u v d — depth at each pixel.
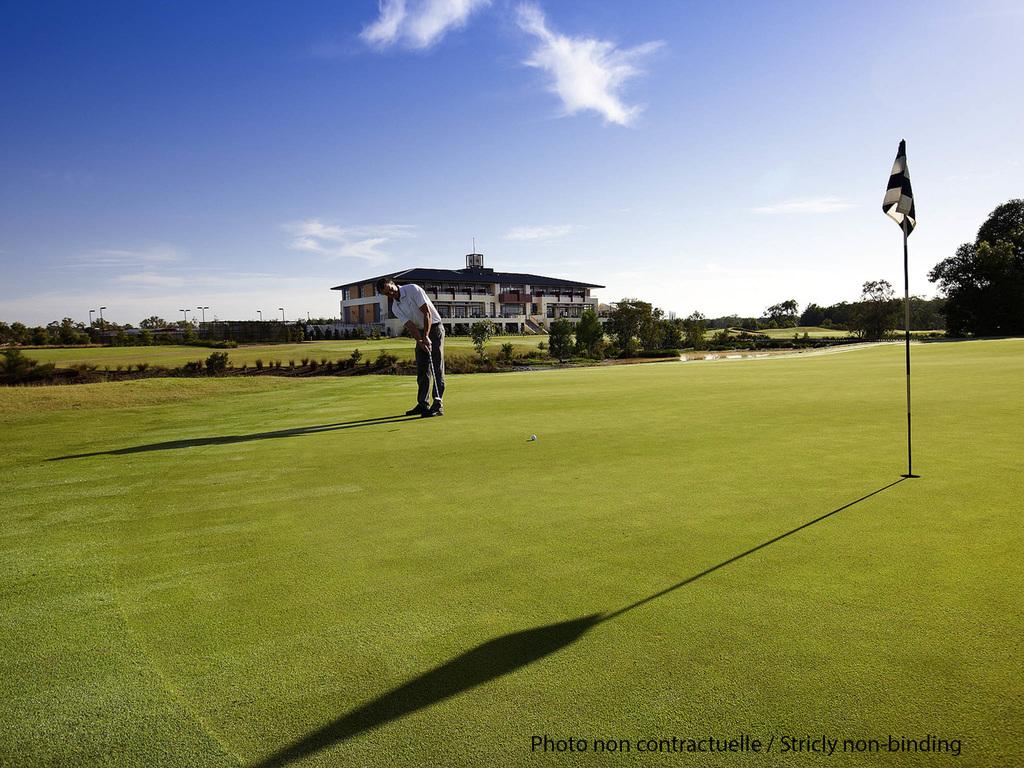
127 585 2.81
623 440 6.25
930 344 37.34
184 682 2.00
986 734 1.65
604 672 1.99
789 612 2.36
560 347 34.72
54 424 8.20
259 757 1.63
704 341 53.62
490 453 5.72
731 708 1.79
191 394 11.77
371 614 2.46
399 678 1.99
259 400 10.99
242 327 49.09
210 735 1.73
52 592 2.74
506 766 1.57
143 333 42.56
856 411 8.06
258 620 2.43
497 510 3.87
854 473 4.61
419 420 8.10
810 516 3.56
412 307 8.34
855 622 2.27
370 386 13.53
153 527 3.70
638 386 12.76
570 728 1.72
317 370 23.56
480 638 2.23
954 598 2.44
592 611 2.43
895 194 4.66
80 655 2.19
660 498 4.04
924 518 3.47
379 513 3.88
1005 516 3.47
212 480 4.89
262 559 3.11
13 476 5.13
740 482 4.41
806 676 1.93
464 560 3.02
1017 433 6.14
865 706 1.78
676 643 2.16
